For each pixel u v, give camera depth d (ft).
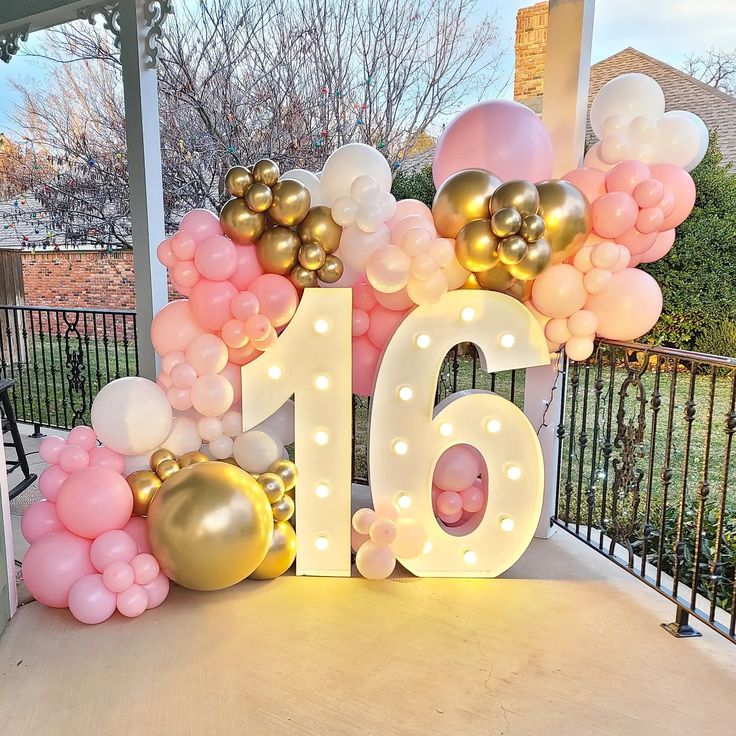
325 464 7.80
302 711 5.53
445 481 8.07
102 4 10.69
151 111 10.39
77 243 24.06
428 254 6.88
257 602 7.35
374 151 7.71
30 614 7.06
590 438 14.62
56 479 7.22
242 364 8.00
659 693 5.81
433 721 5.42
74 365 14.66
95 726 5.33
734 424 6.16
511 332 7.48
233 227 7.22
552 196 6.88
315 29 20.36
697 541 6.48
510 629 6.85
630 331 7.41
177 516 6.69
